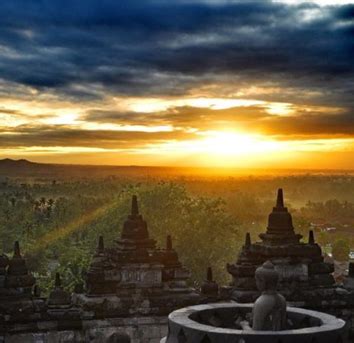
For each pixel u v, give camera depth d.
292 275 27.97
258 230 130.25
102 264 27.06
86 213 132.50
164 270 27.61
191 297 27.31
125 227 27.94
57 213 144.50
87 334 25.72
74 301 27.34
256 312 16.28
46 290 69.75
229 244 89.19
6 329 24.59
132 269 27.03
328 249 161.00
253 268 27.69
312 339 14.57
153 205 90.50
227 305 17.77
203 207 90.62
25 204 184.12
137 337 26.44
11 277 25.17
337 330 15.05
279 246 28.12
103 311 26.14
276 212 28.86
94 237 89.50
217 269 86.19
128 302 26.55
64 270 71.12
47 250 117.31
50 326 25.17
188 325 15.33
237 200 184.75
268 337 14.42
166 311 26.89
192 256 86.19
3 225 142.62
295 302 27.50
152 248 27.84
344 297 28.19
